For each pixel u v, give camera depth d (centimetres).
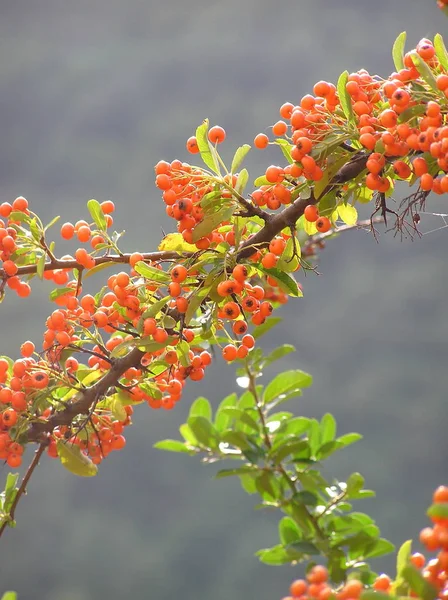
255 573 2588
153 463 2980
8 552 2822
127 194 4131
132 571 2691
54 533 2822
